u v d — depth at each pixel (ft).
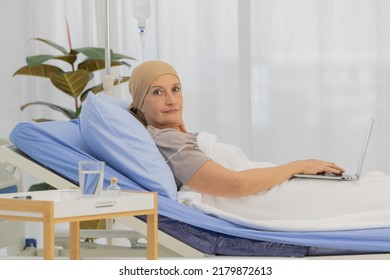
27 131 9.27
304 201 9.61
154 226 8.09
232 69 15.92
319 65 15.76
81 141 9.72
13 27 15.51
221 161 10.55
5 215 7.38
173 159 9.88
